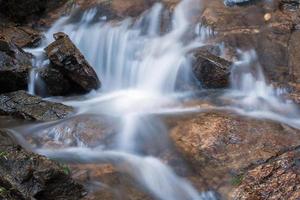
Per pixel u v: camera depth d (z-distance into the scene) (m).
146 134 7.40
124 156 6.91
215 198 6.12
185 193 6.20
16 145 6.53
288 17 10.05
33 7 11.13
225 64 8.86
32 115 7.94
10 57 8.88
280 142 7.08
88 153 6.97
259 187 6.14
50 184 5.75
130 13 10.95
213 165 6.61
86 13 11.20
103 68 10.31
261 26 9.84
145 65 9.77
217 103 8.47
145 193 6.14
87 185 6.16
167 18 10.62
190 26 10.27
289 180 6.20
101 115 7.99
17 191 5.57
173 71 9.34
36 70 8.90
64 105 8.30
